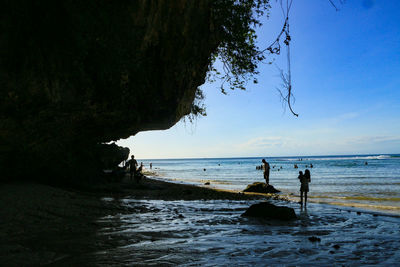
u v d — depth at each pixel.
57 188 10.65
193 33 11.11
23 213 6.20
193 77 12.45
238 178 37.16
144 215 7.67
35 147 9.23
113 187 14.91
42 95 7.28
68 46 7.79
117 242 4.65
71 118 8.88
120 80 9.12
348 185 23.78
